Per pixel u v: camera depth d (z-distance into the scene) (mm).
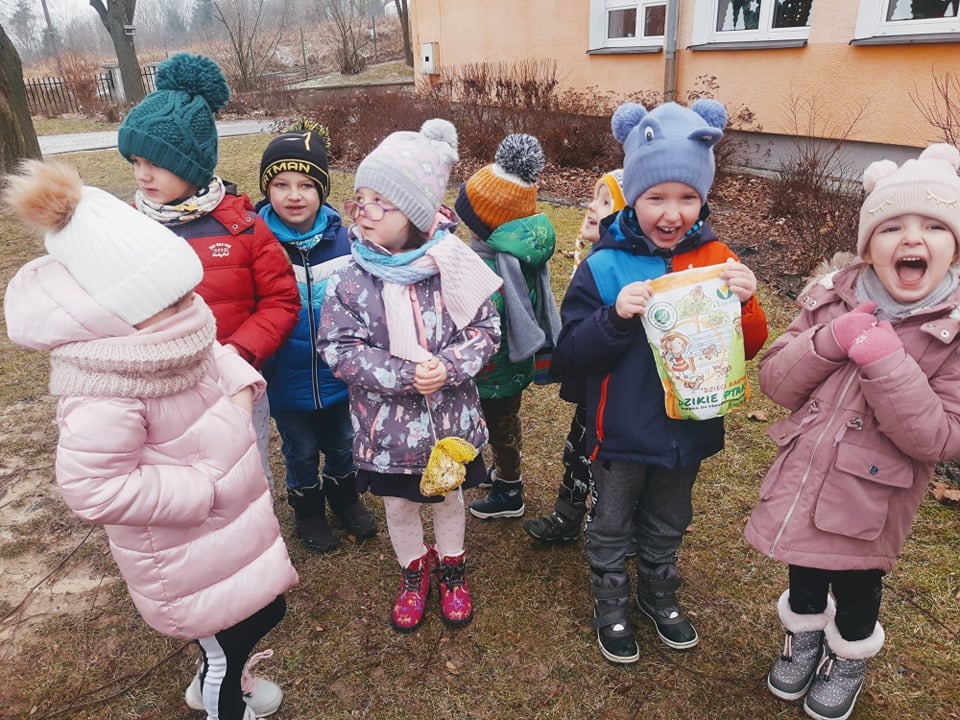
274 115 15625
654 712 2127
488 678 2252
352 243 2170
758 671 2260
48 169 1460
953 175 1692
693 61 8805
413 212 2037
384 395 2129
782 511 1920
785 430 1978
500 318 2533
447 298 2094
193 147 2176
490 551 2807
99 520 1531
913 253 1683
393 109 10844
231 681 1896
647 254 2100
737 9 8312
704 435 2137
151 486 1570
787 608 2117
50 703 2193
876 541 1850
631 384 2100
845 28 7094
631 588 2615
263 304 2369
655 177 1955
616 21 10055
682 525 2297
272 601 1892
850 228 5137
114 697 2209
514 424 2809
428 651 2357
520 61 11641
